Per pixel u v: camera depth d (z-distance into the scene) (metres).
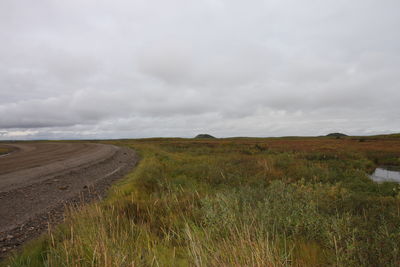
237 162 10.64
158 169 8.72
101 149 25.89
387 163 15.00
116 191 5.83
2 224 4.10
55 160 14.62
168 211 3.73
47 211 4.82
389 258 1.88
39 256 2.55
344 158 13.96
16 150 27.73
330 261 1.98
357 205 4.07
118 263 1.90
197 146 28.20
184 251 2.38
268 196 4.05
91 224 2.86
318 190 4.90
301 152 16.66
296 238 2.61
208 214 2.98
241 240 2.00
